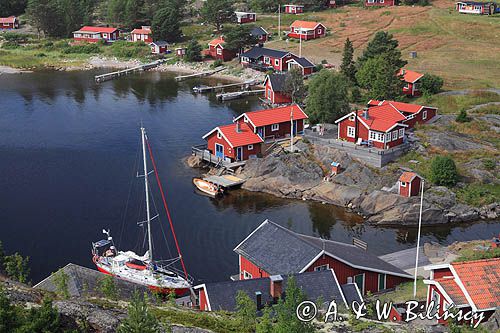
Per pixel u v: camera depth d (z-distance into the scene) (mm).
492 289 33125
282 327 24984
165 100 108562
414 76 97188
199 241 56406
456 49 125562
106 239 56062
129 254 50531
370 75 98625
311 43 140125
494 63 115062
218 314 31531
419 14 151500
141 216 61281
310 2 170875
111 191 67125
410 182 62031
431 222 60594
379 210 62156
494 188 65750
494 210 62219
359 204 64062
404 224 60562
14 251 53656
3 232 57125
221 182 69688
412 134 77312
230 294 34938
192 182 70750
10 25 174500
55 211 61750
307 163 70938
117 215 61219
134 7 164625
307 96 100562
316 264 40562
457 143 73750
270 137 80375
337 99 84312
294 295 27141
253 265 42750
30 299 27047
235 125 76438
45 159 77062
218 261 52688
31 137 86062
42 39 163125
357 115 73750
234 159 74375
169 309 31125
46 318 23500
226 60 137750
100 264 49406
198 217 61625
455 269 34156
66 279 35719
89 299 29219
